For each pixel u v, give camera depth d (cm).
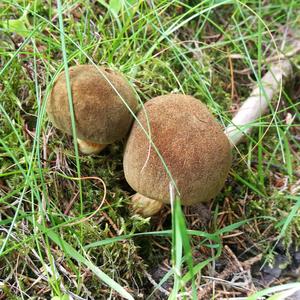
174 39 29
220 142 19
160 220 24
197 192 19
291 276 23
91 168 23
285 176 27
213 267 23
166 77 27
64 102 19
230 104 28
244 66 31
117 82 20
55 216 21
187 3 30
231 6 32
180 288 19
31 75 25
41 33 26
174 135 19
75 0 27
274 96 28
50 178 22
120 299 21
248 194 25
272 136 28
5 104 23
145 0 28
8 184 22
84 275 20
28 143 23
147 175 19
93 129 19
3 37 26
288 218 21
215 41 31
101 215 22
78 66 20
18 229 21
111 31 28
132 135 20
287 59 30
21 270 20
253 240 24
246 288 22
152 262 23
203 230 24
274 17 33
